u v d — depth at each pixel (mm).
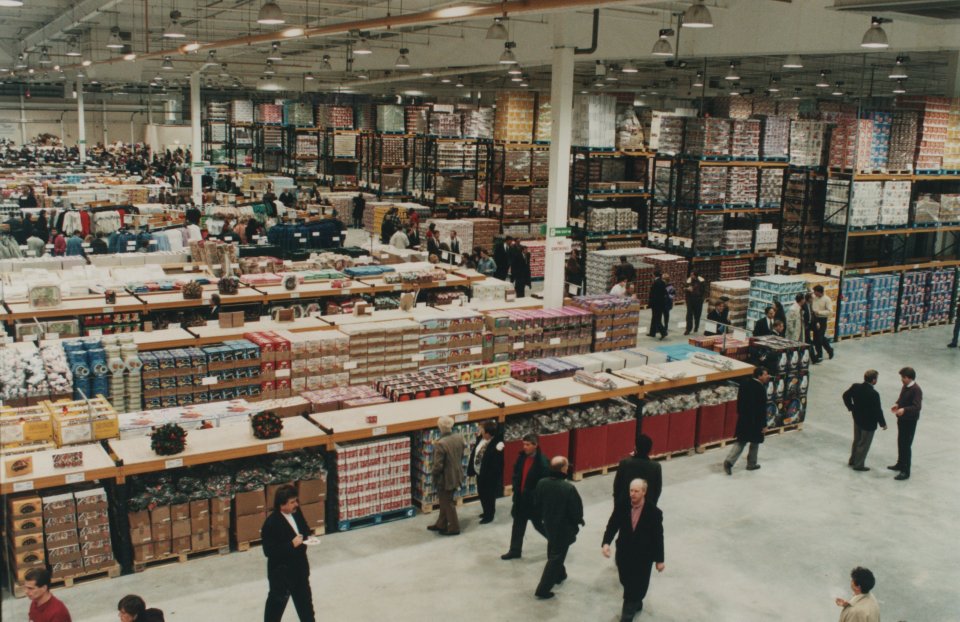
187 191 29859
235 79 37938
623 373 10469
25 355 9133
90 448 7590
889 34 14461
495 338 11711
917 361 15477
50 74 38438
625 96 20359
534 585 7445
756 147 18844
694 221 18625
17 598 6953
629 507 6734
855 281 16906
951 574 7906
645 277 18406
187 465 7488
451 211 24016
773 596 7410
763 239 19906
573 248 19578
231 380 9758
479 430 9000
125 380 9281
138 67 26688
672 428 10469
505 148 20969
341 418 8539
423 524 8586
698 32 17016
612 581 7586
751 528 8719
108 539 7262
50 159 41594
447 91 41844
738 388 11039
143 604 5168
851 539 8547
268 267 14391
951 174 17953
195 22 23938
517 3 10023
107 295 11672
